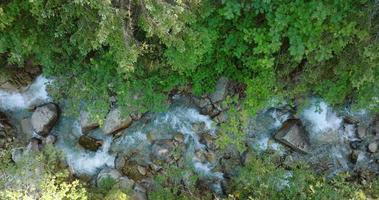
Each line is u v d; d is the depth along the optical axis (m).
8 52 10.12
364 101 9.59
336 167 11.12
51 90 11.01
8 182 9.01
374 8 8.05
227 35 9.49
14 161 10.28
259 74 9.95
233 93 10.86
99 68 10.18
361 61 8.66
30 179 9.11
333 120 11.14
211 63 10.26
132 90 10.51
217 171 11.08
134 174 10.88
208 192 10.80
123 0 8.12
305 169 10.77
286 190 9.84
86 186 10.60
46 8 8.00
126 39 7.98
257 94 10.15
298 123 11.09
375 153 11.06
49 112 10.97
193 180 10.77
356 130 11.14
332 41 8.50
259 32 8.88
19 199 8.76
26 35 9.07
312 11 8.10
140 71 10.20
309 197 9.73
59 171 10.34
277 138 11.05
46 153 10.62
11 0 8.30
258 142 11.19
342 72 9.15
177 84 10.72
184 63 9.20
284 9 8.30
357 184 10.69
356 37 8.59
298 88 10.16
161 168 10.93
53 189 8.91
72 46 9.58
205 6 8.66
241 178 10.38
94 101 10.70
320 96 10.77
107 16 7.31
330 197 9.55
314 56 8.95
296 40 8.52
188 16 8.23
